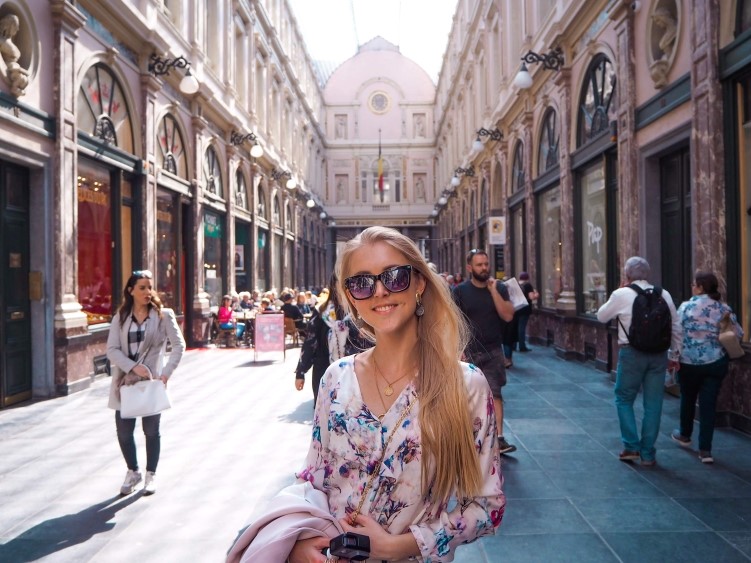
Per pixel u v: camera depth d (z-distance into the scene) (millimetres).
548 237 12094
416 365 1338
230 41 15891
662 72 6520
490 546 3115
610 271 8539
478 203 21281
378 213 42250
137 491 4047
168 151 11867
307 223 31781
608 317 4469
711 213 5375
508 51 14875
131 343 3963
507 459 4598
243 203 18062
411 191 42469
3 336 6758
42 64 7234
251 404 7000
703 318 4344
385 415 1278
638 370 4348
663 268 7219
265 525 1243
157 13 10820
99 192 9016
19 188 7176
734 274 5254
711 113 5367
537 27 12047
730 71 5168
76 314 7680
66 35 7602
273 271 22141
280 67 23266
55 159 7426
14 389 6945
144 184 10234
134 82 10016
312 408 6727
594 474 4207
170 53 11273
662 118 6629
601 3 8438
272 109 22500
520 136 13961
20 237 7176
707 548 3031
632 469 4289
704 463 4359
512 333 10414
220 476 4340
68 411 6570
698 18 5574
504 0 15398
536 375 8469
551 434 5301
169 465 4609
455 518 1247
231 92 15812
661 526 3307
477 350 4590
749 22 5062
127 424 3982
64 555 3084
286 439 5355
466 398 1291
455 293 4656
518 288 5281
